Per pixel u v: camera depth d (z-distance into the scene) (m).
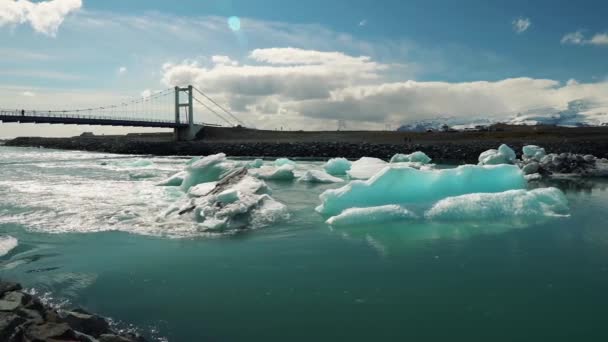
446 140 44.69
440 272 5.71
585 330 4.09
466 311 4.51
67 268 5.94
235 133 63.03
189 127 59.59
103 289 5.16
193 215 8.95
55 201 11.35
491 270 5.79
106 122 49.91
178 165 26.81
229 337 4.00
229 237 7.65
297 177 18.33
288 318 4.37
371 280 5.43
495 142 34.47
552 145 29.36
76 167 24.05
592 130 48.00
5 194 12.69
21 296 4.08
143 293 5.04
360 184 9.80
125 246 7.07
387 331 4.09
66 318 3.88
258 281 5.42
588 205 10.86
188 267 5.97
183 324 4.25
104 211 9.88
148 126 54.50
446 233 7.82
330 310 4.56
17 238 7.54
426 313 4.47
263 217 8.95
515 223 8.58
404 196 9.92
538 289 5.11
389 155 35.25
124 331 4.08
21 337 3.32
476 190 10.59
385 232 7.95
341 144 38.59
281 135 61.44
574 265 5.98
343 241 7.35
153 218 9.12
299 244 7.18
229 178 12.39
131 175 18.72
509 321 4.28
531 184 15.77
